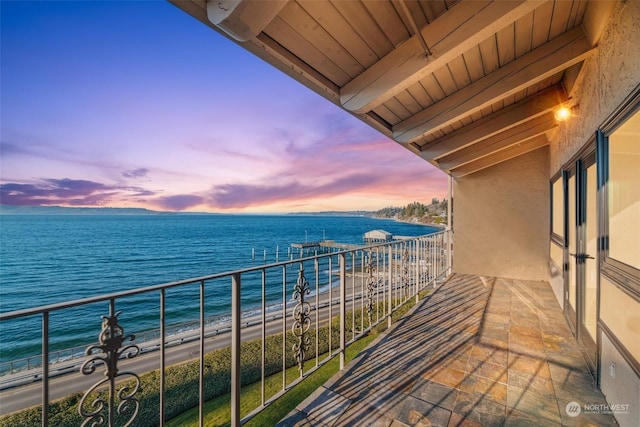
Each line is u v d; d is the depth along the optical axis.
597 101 2.07
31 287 26.98
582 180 2.67
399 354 2.45
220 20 1.23
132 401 1.16
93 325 17.17
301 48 1.74
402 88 1.91
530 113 3.14
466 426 1.63
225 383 7.76
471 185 5.36
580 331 2.60
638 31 1.44
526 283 4.72
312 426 1.65
